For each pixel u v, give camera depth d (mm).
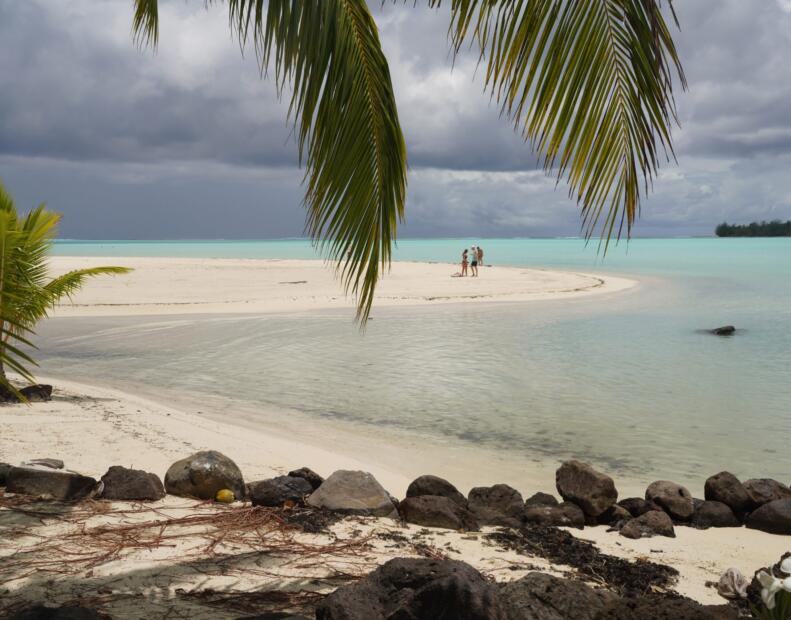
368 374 14594
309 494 6316
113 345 18750
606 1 3221
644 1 3047
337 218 4016
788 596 2451
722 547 5711
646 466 8523
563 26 3342
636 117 3182
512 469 8273
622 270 56812
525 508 6426
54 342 19234
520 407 11594
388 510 6055
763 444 9516
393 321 24375
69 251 124812
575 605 3445
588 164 3311
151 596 4031
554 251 122688
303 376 14367
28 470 6082
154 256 89000
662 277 47688
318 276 45312
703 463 8664
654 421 10750
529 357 16844
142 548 4863
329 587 4312
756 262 70500
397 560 3684
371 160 4051
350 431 9922
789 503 6215
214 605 3932
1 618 3547
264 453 8391
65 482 6023
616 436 9875
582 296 33875
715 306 29281
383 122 4062
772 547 5734
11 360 5133
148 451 8078
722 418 10914
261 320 24391
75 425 9203
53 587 4113
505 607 3381
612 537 5914
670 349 18203
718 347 18469
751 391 12977
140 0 6375
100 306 28141
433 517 5844
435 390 13016
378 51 4031
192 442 8648
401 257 94938
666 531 6031
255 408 11359
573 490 6496
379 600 3461
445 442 9414
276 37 3898
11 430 8711
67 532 5145
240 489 6449
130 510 5762
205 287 37281
